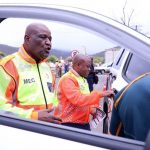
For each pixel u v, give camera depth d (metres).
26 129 1.83
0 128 1.86
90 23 1.92
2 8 2.10
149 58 1.75
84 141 1.70
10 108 2.15
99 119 2.79
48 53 2.45
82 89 3.11
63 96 2.93
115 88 3.76
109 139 1.69
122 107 1.86
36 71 2.46
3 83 2.31
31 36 2.39
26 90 2.38
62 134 1.75
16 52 2.43
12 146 1.77
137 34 1.89
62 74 2.96
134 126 1.77
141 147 1.62
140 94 1.79
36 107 2.40
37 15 2.01
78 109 2.89
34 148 1.73
